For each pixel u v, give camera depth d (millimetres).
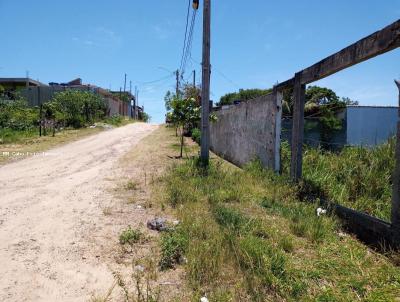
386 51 4918
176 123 15219
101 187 8852
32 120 26641
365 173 6848
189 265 3967
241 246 4297
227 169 10875
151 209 6621
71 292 3613
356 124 14000
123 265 4203
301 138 7801
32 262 4305
